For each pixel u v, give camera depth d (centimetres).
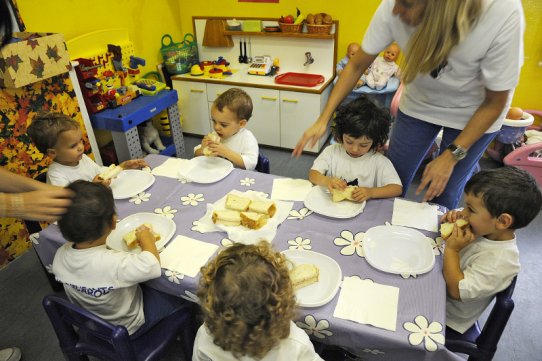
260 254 81
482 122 126
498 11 110
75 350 117
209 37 341
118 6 282
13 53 177
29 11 223
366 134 139
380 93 288
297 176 287
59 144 153
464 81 131
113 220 110
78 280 107
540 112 279
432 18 111
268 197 141
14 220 209
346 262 109
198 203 139
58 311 107
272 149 330
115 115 248
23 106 198
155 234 120
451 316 119
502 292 104
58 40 198
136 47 307
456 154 126
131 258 105
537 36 263
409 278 103
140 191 147
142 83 287
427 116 151
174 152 309
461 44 119
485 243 108
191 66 347
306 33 305
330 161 156
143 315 123
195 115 343
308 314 93
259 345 75
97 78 249
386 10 134
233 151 178
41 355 160
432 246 114
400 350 88
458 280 103
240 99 179
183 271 107
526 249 211
